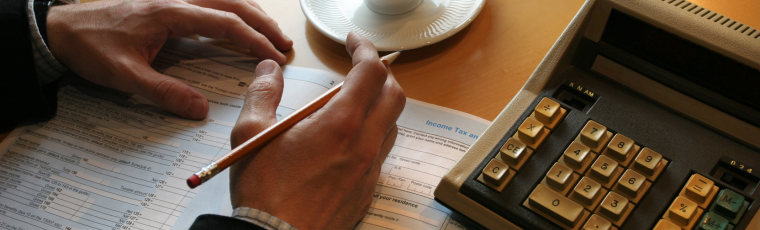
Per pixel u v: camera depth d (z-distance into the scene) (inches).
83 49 21.6
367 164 16.1
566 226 14.2
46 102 21.1
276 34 24.0
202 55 24.2
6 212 18.3
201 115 21.1
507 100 20.8
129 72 21.1
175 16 23.3
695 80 15.8
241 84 22.6
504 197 15.0
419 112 20.5
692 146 15.4
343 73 22.7
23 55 20.4
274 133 15.5
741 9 22.1
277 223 14.3
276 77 17.8
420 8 24.6
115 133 20.9
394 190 17.8
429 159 18.8
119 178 19.1
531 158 15.7
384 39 23.0
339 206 15.8
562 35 18.1
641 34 16.4
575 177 15.1
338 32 23.5
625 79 17.1
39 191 18.9
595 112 16.6
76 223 17.9
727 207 13.6
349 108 15.6
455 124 20.0
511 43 23.4
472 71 22.3
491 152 16.0
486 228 15.5
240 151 14.8
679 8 15.9
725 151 15.1
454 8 24.3
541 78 17.8
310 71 22.7
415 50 23.5
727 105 15.3
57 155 20.1
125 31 22.2
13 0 20.6
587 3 17.4
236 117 21.2
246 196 14.9
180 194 18.4
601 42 17.4
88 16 22.7
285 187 14.9
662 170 14.9
